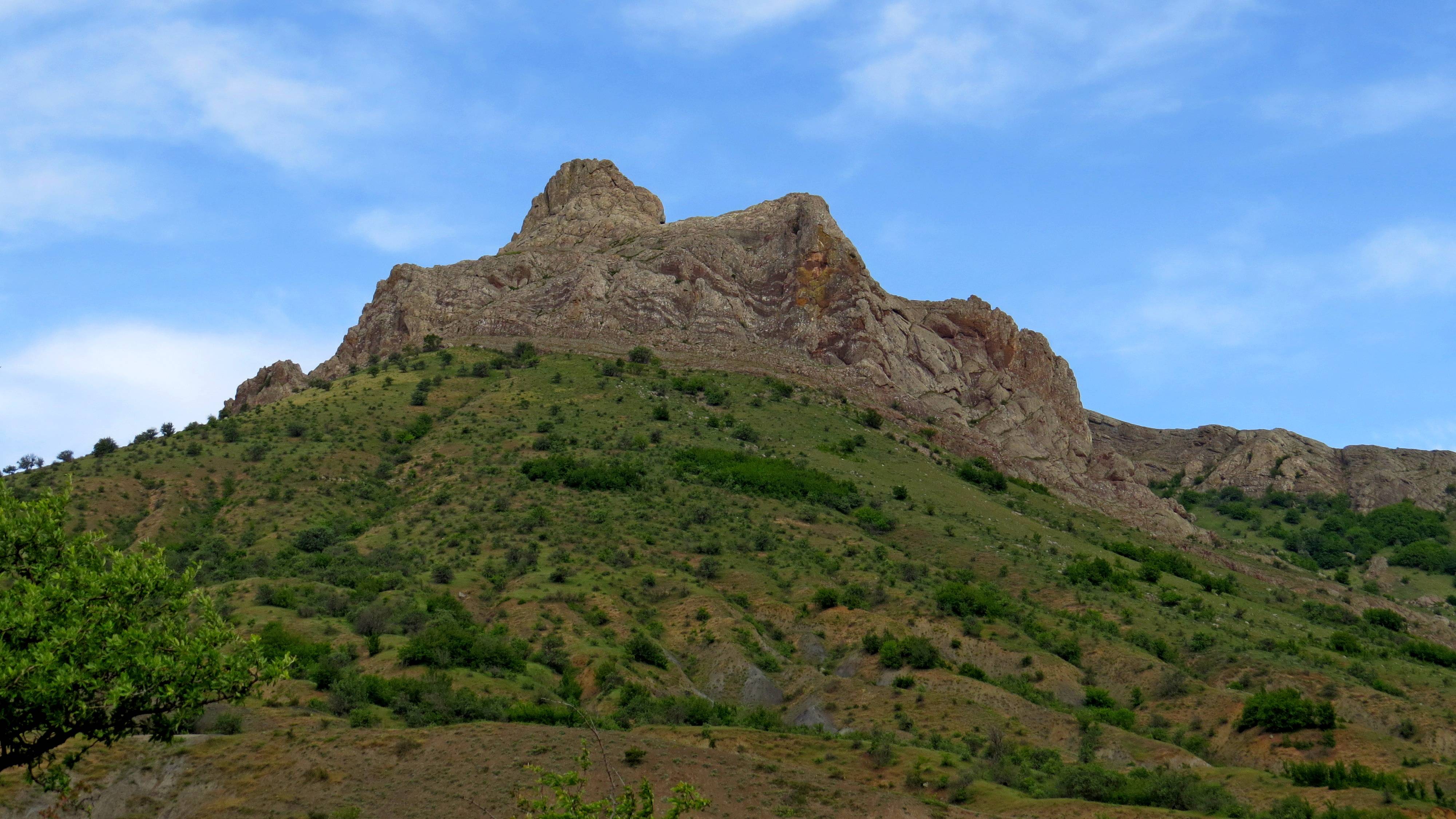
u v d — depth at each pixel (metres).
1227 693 75.94
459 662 67.81
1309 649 92.50
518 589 84.19
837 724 68.50
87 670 28.09
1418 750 67.00
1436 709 75.81
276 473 117.56
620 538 98.56
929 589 93.88
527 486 112.38
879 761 57.06
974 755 62.06
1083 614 92.62
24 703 27.97
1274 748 68.12
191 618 71.25
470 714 58.75
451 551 94.75
